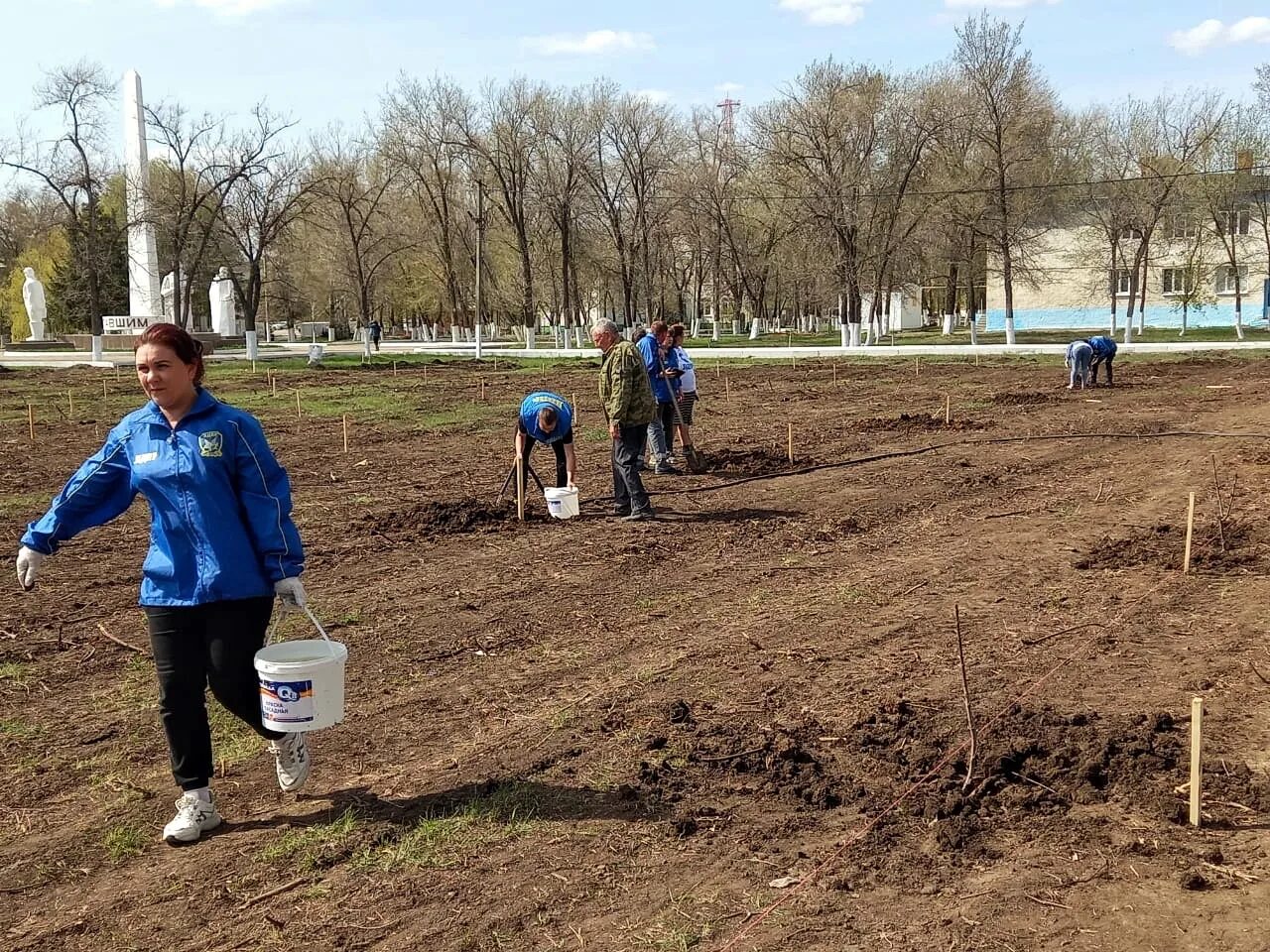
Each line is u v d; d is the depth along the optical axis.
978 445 14.38
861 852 3.86
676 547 8.90
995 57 41.84
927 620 6.70
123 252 56.53
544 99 55.22
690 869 3.78
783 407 20.84
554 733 5.03
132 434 4.07
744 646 6.27
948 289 58.66
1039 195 43.59
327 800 4.40
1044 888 3.60
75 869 3.92
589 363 39.00
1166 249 57.75
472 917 3.51
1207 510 9.73
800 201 45.44
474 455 14.88
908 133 43.34
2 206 64.31
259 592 4.08
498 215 62.06
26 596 7.64
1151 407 18.81
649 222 58.19
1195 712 3.95
